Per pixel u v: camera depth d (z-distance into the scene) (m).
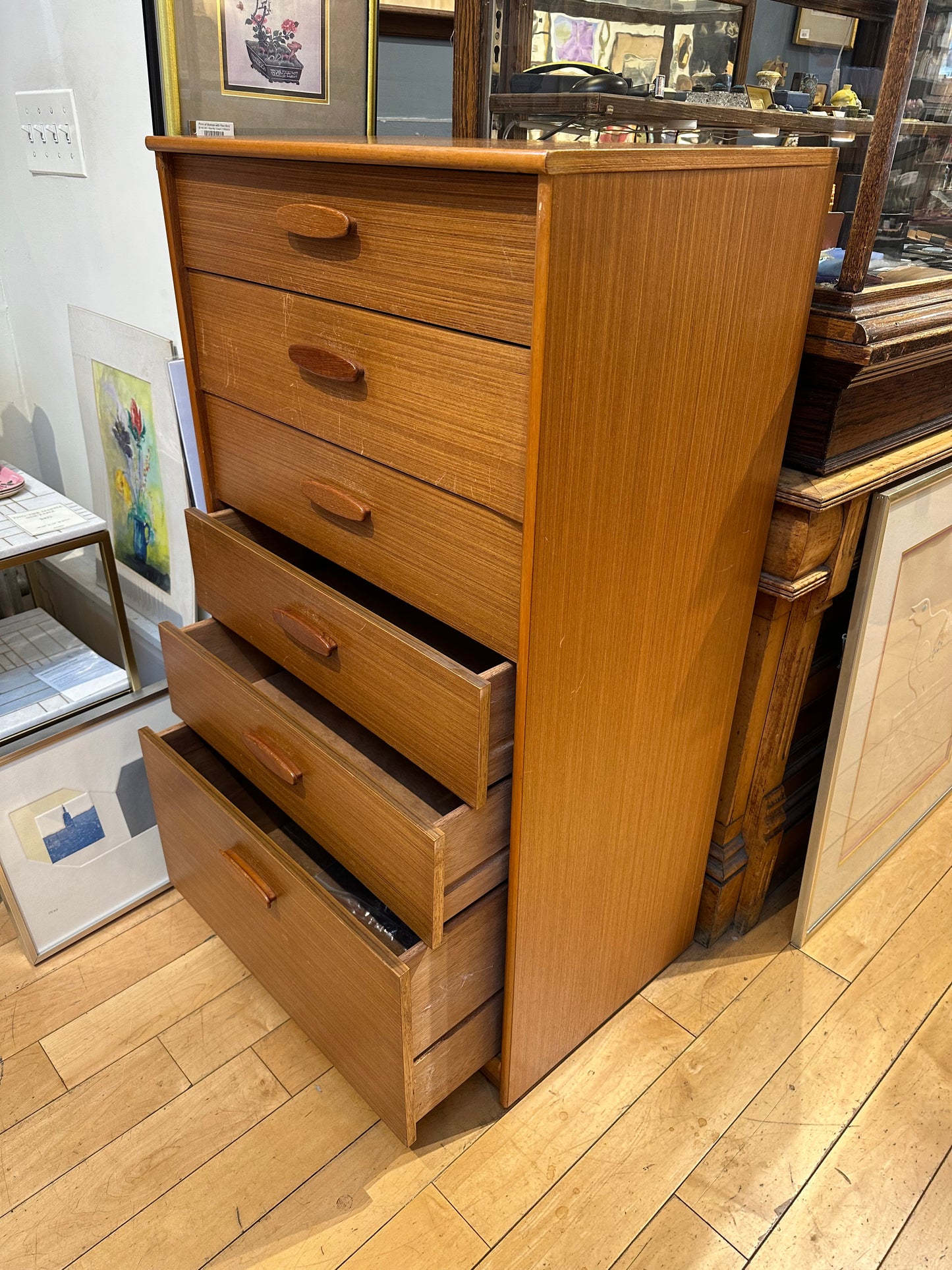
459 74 1.10
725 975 1.36
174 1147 1.12
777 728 1.25
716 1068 1.22
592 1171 1.10
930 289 1.02
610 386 0.75
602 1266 1.00
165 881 1.49
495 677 0.83
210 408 1.15
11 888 1.29
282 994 1.20
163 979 1.34
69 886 1.36
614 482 0.81
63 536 1.24
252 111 1.19
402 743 0.95
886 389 1.06
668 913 1.30
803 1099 1.19
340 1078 1.21
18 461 1.91
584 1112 1.17
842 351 0.94
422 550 0.89
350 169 0.79
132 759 1.39
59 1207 1.06
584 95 0.99
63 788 1.31
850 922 1.46
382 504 0.92
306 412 0.97
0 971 1.35
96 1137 1.13
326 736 1.18
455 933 0.96
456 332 0.75
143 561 1.58
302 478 1.03
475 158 0.65
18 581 1.90
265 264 0.94
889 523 1.11
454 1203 1.06
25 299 1.68
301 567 1.28
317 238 0.85
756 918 1.45
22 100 1.42
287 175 0.86
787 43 1.07
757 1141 1.13
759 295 0.87
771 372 0.94
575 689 0.90
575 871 1.04
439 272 0.74
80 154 1.33
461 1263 1.01
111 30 1.15
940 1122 1.16
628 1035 1.27
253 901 1.15
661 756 1.10
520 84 1.07
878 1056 1.24
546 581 0.79
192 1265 1.00
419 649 0.87
